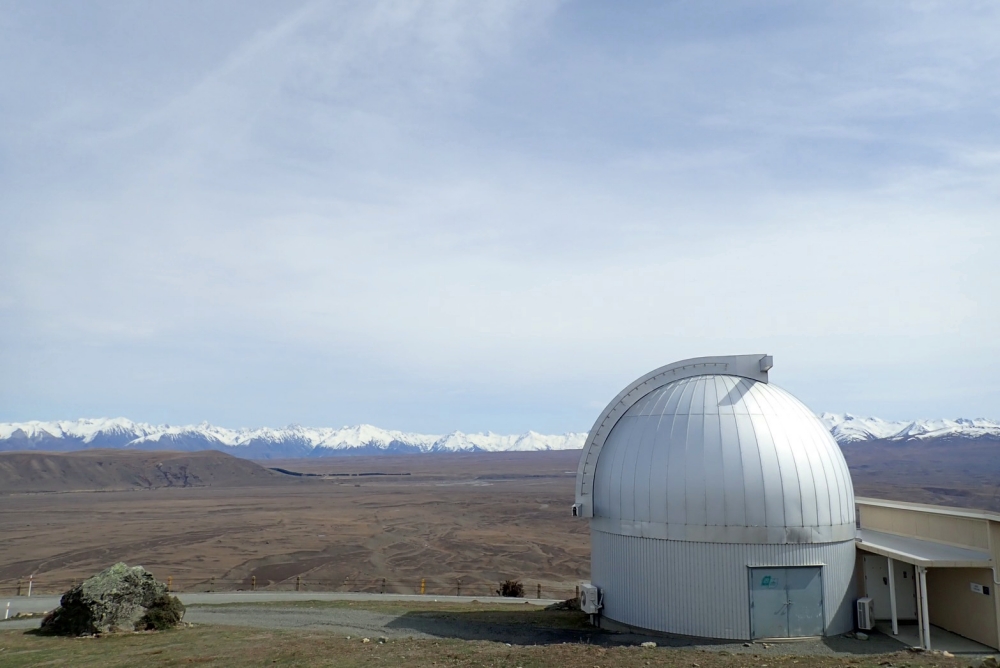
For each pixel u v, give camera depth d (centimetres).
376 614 3288
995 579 2366
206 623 3150
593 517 2878
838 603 2548
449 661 2130
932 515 2817
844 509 2616
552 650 2252
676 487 2558
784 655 2236
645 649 2291
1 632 2936
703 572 2497
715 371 2902
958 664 2030
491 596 4284
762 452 2536
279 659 2214
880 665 2016
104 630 2856
